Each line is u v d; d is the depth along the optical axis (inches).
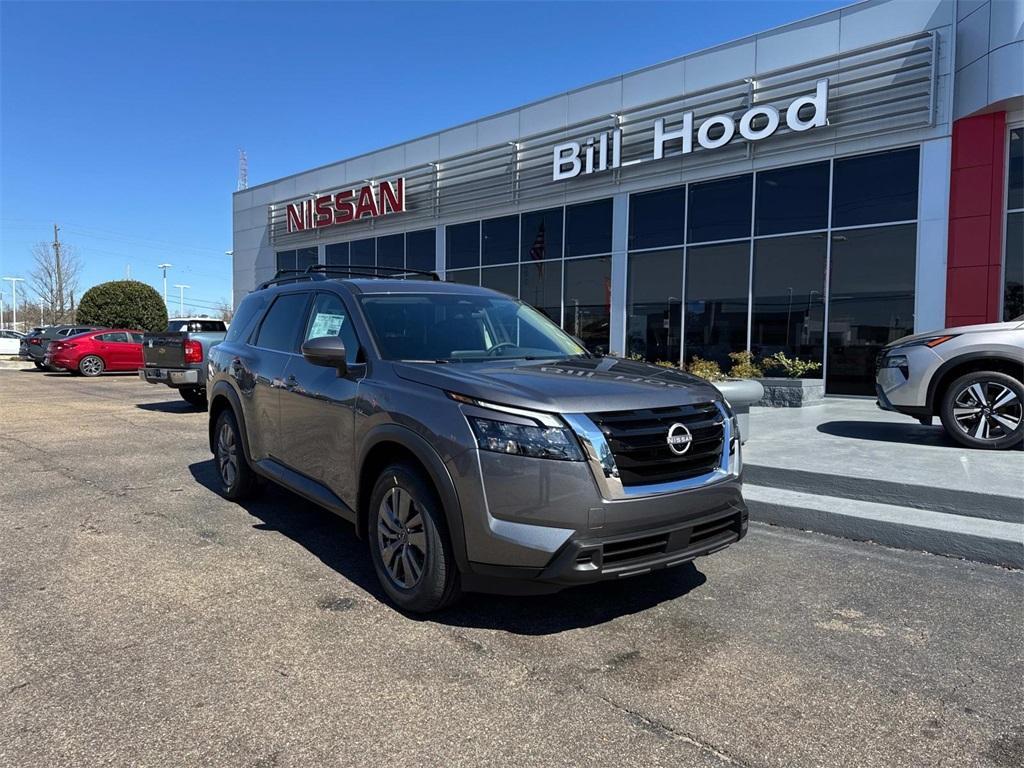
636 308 592.1
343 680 116.0
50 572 165.8
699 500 132.9
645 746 98.2
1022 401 254.1
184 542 189.3
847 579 163.5
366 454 150.8
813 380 437.7
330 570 168.1
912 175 447.8
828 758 95.6
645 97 576.1
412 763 93.8
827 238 483.2
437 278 236.2
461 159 737.6
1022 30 389.4
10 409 510.6
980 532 175.9
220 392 232.7
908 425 336.8
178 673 117.7
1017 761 94.8
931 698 111.2
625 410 128.5
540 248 667.4
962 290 430.9
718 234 537.3
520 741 99.1
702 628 136.9
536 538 121.3
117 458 313.7
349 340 173.2
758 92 507.5
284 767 92.7
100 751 95.8
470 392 131.6
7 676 116.3
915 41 438.9
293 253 987.9
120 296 1320.1
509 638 132.2
